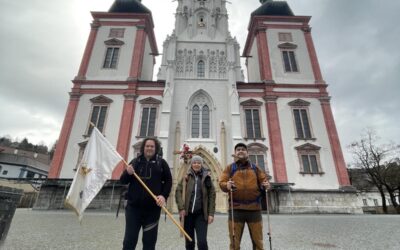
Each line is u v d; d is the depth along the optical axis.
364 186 44.72
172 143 26.36
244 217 4.40
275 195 24.38
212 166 25.36
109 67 30.41
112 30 32.88
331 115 28.06
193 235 4.70
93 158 5.02
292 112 28.36
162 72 30.55
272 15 35.00
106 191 23.30
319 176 25.23
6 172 50.41
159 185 4.10
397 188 37.28
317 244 6.47
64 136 26.17
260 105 28.72
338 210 23.58
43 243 6.05
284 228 10.02
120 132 26.48
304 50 32.41
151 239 3.81
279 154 25.98
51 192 23.52
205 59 30.84
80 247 5.76
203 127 27.72
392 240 6.96
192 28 32.47
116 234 7.80
